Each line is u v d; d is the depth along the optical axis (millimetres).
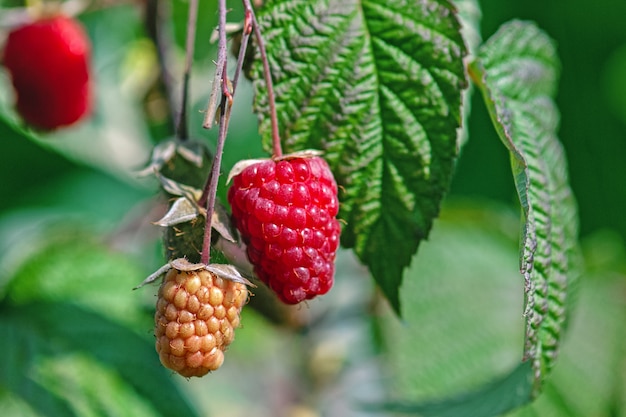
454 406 336
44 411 324
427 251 388
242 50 259
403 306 379
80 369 332
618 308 386
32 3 354
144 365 336
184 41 373
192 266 256
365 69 276
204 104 387
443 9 274
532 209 274
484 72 285
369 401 371
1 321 343
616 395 371
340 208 278
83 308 345
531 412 362
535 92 304
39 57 346
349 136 276
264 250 262
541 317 271
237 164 267
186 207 266
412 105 275
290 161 265
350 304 383
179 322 254
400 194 277
